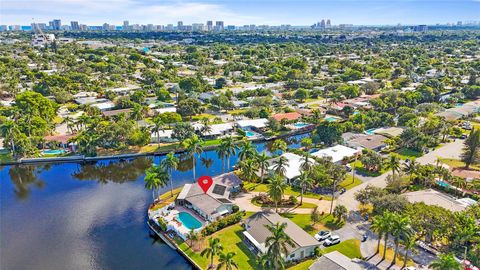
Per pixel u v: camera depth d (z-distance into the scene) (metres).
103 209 110.75
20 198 118.81
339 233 93.06
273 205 107.81
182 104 197.75
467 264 77.88
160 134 167.50
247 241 89.69
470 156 132.50
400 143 156.38
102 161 149.50
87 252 89.62
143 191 123.38
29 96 186.62
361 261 79.25
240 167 128.75
